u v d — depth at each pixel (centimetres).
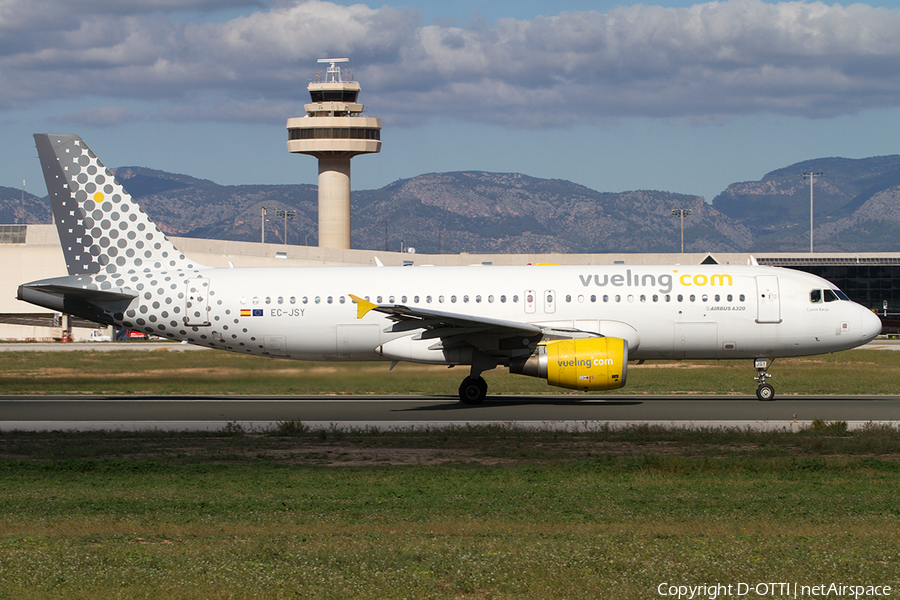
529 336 8006
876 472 4697
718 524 3372
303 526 3325
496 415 7294
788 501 3909
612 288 8294
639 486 4316
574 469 4778
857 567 2691
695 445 5631
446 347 8156
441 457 5247
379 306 7375
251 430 6450
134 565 2667
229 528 3259
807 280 8375
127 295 8612
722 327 8225
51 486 4369
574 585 2489
